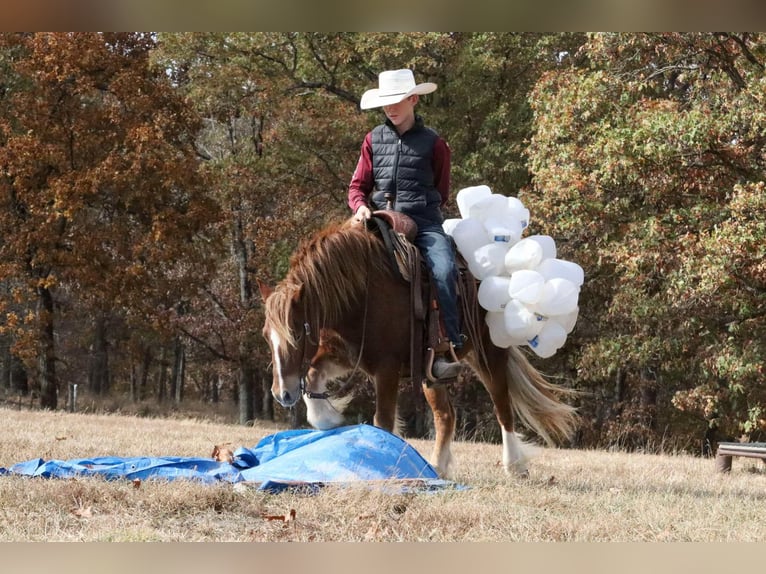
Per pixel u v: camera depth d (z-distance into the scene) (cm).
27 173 2538
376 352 685
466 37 2578
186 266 2925
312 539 480
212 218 2688
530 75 2583
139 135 2522
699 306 1827
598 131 1758
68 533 468
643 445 2706
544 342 741
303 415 3250
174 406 3422
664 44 1698
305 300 649
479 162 2495
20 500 518
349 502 547
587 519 555
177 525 497
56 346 4047
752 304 1669
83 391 3859
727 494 751
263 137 2816
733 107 1562
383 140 723
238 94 2705
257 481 603
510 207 759
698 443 2797
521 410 791
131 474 623
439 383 701
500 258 736
